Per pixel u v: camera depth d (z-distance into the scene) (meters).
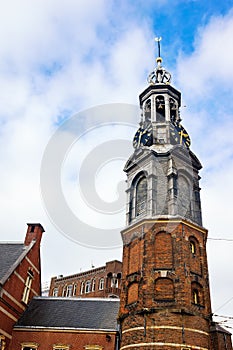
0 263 28.31
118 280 54.53
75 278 60.12
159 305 21.84
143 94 33.88
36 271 31.86
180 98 33.75
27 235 32.72
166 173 27.30
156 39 37.31
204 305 22.77
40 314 28.14
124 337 22.41
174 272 22.92
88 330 25.64
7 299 25.81
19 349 25.53
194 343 20.81
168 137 29.39
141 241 24.75
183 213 25.88
